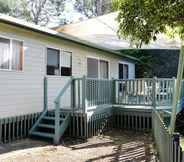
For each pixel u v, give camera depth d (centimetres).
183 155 445
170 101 1132
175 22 379
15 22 813
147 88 1129
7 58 859
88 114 950
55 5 3866
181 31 438
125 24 403
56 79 1091
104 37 2031
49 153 738
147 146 823
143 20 393
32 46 963
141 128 1116
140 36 402
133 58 1884
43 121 969
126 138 963
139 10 385
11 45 873
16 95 891
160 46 1994
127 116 1154
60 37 1038
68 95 1166
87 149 791
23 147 793
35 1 3703
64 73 1144
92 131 984
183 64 563
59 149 786
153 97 1111
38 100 992
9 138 857
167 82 1130
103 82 1091
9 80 863
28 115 938
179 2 365
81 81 1001
